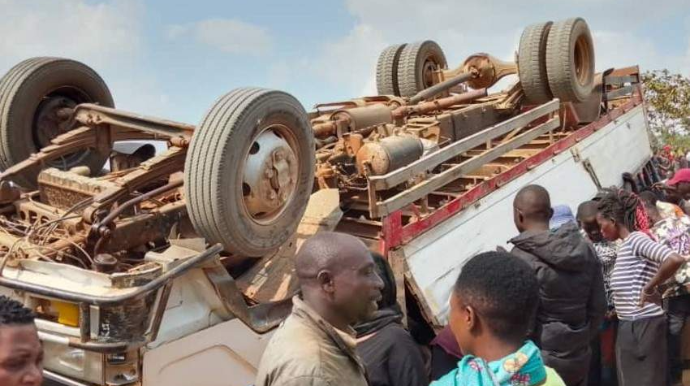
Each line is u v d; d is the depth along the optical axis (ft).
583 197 22.58
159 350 10.64
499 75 28.25
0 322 5.23
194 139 12.06
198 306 11.41
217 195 11.80
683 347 17.25
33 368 5.33
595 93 27.09
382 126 19.53
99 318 9.98
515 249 12.37
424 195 15.60
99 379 10.21
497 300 6.08
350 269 7.15
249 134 12.22
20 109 15.48
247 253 12.70
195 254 11.26
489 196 17.70
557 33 24.18
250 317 12.23
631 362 14.71
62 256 11.80
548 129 21.43
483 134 17.94
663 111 66.23
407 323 15.53
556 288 11.75
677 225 16.47
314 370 6.51
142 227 12.80
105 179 14.06
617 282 14.75
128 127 14.58
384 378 8.59
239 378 12.00
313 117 21.75
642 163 28.73
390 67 28.71
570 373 12.07
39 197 14.90
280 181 13.12
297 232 15.01
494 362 5.93
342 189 17.11
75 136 15.11
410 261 14.71
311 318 7.01
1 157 15.66
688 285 16.24
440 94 27.99
